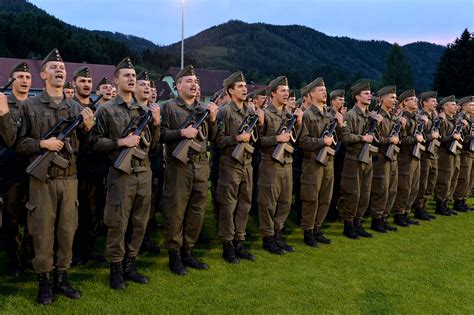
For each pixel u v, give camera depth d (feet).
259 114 21.02
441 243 24.57
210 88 188.24
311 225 23.71
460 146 30.53
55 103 15.98
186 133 18.38
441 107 32.12
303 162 23.54
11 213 17.80
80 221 19.74
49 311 15.16
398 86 176.14
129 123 17.37
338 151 27.68
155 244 22.84
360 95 25.20
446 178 30.76
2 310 15.07
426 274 19.92
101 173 19.49
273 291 17.56
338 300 16.97
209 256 21.56
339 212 29.45
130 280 18.03
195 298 16.67
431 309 16.56
